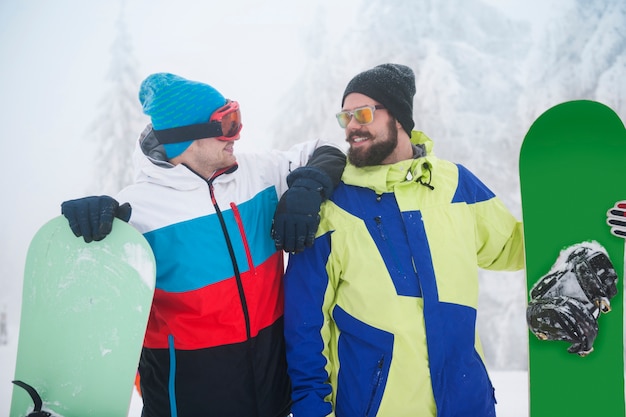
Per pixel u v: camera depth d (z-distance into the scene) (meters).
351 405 1.73
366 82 1.83
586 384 1.88
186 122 1.80
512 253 2.01
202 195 1.84
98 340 1.77
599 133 1.97
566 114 1.99
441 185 1.85
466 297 1.78
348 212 1.81
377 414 1.70
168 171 1.83
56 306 1.80
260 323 1.85
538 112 16.17
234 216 1.84
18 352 1.77
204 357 1.80
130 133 12.88
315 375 1.76
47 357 1.78
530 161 2.01
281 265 1.96
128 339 1.76
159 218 1.82
